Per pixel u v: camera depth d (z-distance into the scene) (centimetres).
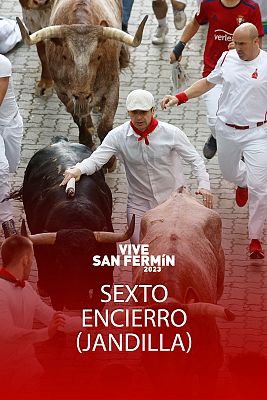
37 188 1229
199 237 1079
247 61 1307
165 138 1215
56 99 1695
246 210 1449
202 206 1139
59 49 1448
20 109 1673
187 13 1891
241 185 1388
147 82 1723
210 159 1555
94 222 1143
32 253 1015
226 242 1388
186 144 1223
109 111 1507
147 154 1220
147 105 1191
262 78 1304
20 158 1554
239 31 1284
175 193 1161
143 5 1934
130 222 1191
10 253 1002
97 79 1472
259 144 1327
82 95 1422
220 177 1516
